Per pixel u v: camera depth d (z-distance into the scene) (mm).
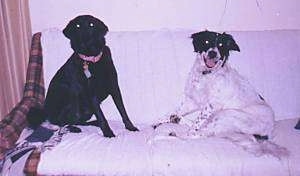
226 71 2652
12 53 2725
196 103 2744
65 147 2227
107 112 2771
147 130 2596
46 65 2781
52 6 2996
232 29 3143
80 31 2498
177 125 2643
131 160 2125
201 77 2670
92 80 2557
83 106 2600
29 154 2160
